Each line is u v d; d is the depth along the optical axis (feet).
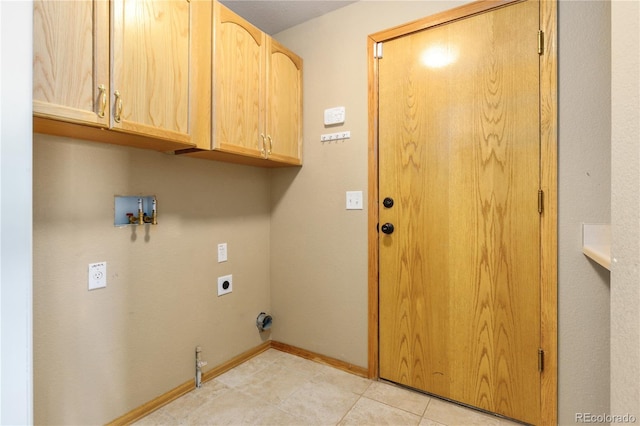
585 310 4.40
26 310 1.74
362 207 6.21
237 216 6.68
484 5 4.99
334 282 6.56
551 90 4.52
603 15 4.28
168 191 5.35
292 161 6.63
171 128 4.30
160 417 4.94
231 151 5.19
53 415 4.03
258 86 5.74
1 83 1.67
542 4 4.57
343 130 6.40
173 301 5.45
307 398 5.44
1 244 1.66
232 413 5.04
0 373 1.65
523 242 4.77
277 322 7.39
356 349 6.29
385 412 5.08
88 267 4.35
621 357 1.91
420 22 5.55
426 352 5.58
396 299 5.86
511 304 4.87
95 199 4.42
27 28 1.78
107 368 4.57
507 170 4.88
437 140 5.45
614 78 2.04
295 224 7.11
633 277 1.77
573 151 4.43
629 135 1.83
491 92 4.98
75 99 3.35
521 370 4.80
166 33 4.24
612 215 2.05
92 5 3.50
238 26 5.33
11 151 1.70
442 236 5.43
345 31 6.36
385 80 5.92
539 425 4.67
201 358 5.90
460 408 5.19
